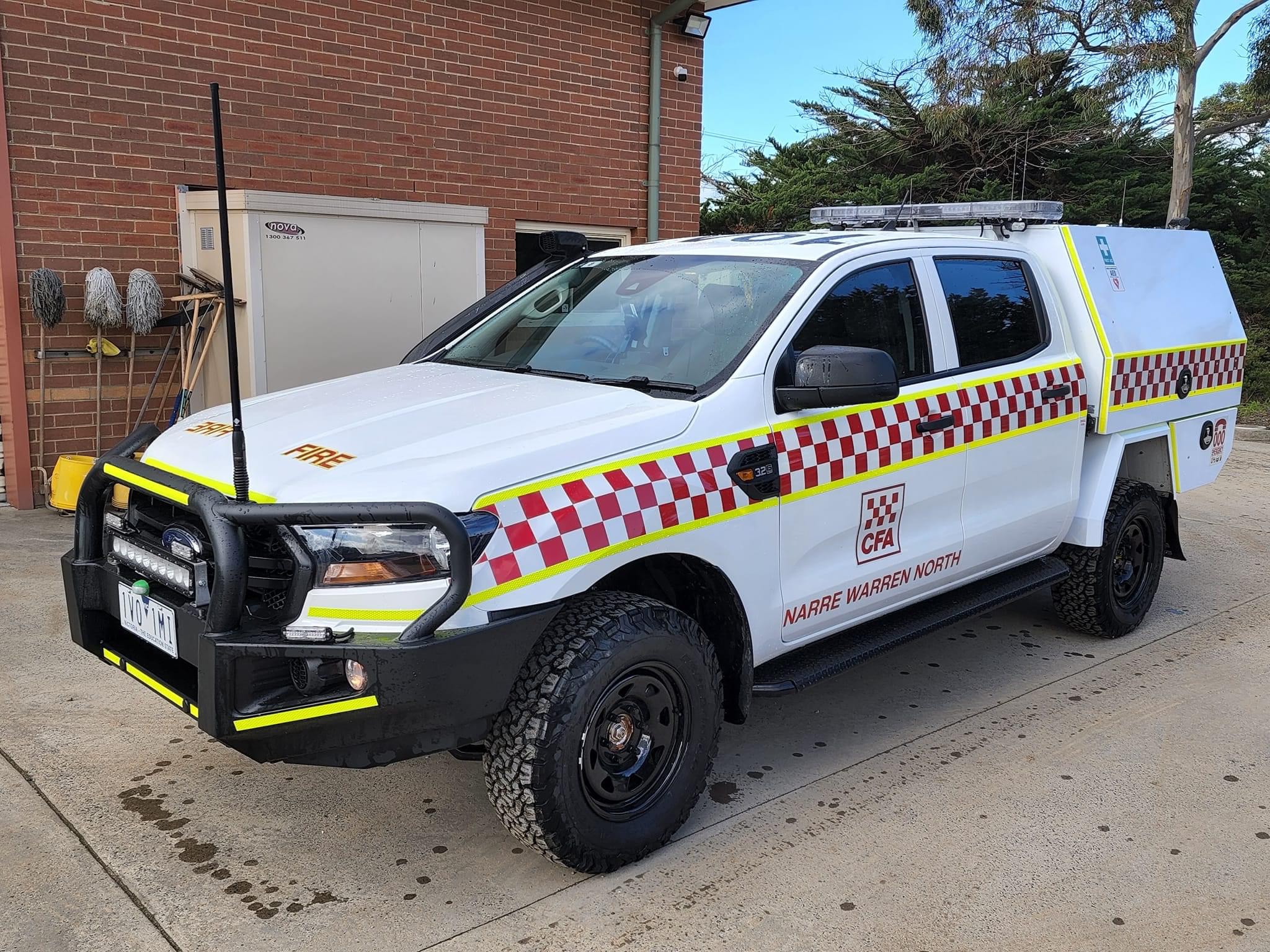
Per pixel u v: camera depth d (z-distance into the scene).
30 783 3.53
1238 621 5.62
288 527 2.70
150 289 6.81
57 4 6.57
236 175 7.44
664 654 3.04
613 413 3.18
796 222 22.06
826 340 3.67
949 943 2.82
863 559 3.75
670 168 10.04
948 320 4.16
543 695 2.81
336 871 3.09
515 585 2.73
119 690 4.25
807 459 3.46
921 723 4.25
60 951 2.69
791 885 3.07
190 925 2.81
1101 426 4.77
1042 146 21.27
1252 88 17.42
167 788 3.54
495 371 3.89
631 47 9.54
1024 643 5.25
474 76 8.53
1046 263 4.87
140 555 3.05
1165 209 21.22
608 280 4.21
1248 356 17.09
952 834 3.38
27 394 6.77
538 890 3.02
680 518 3.08
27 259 6.67
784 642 3.54
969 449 4.11
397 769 3.74
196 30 7.11
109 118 6.86
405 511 2.57
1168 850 3.31
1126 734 4.17
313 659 2.64
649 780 3.15
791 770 3.82
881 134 23.20
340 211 6.87
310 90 7.68
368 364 7.22
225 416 3.45
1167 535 5.53
